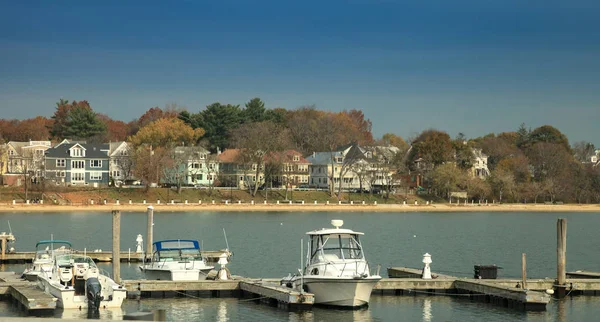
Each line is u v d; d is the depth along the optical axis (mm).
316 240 49344
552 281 53688
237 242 96062
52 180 172500
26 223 121625
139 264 68188
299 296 46844
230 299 51031
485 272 56000
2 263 68938
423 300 51094
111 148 195875
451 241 106562
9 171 194500
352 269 47625
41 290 47750
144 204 164250
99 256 69062
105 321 26625
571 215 184500
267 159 188500
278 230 116688
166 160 181000
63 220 129375
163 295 51219
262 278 59625
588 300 52000
